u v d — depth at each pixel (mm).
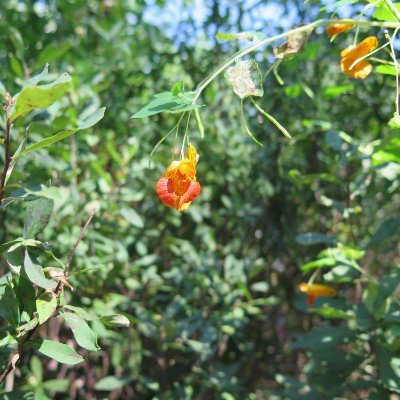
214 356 622
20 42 512
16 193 347
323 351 465
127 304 549
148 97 677
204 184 663
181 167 308
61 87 266
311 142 627
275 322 704
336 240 486
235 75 318
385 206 657
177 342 557
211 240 616
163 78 688
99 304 484
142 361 580
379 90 588
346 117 621
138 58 697
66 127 514
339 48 592
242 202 664
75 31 695
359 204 562
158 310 566
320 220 646
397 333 418
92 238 509
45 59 497
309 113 622
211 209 694
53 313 306
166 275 571
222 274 641
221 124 648
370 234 628
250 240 682
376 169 450
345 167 525
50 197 324
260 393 695
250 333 689
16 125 464
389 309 443
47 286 295
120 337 513
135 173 578
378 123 603
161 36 716
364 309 473
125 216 516
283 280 694
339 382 469
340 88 506
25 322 327
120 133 615
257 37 346
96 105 535
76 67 618
